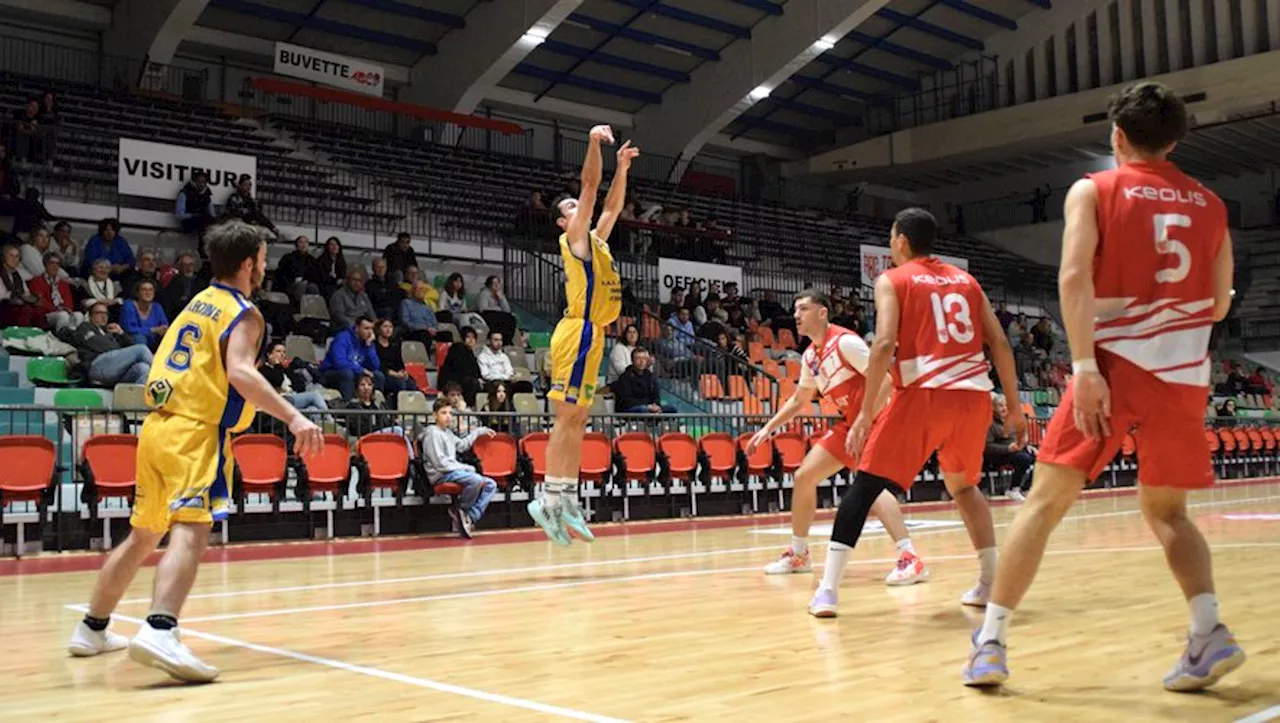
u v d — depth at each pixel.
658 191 22.50
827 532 8.52
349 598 4.65
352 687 2.77
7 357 9.86
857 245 24.98
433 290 13.99
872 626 3.70
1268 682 2.67
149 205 14.34
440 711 2.48
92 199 14.05
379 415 9.31
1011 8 25.12
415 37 20.20
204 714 2.49
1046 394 19.33
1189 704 2.46
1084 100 23.92
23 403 9.04
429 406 10.54
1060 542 7.01
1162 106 2.63
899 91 27.05
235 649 3.37
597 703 2.54
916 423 3.87
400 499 8.75
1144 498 2.68
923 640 3.40
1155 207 2.59
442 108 20.42
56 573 6.07
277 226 15.34
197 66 19.30
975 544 4.22
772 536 8.28
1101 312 2.61
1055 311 26.31
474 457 8.85
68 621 4.07
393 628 3.78
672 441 10.40
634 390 11.70
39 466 7.21
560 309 15.62
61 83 15.98
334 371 10.43
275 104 19.72
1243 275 26.34
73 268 11.86
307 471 8.20
